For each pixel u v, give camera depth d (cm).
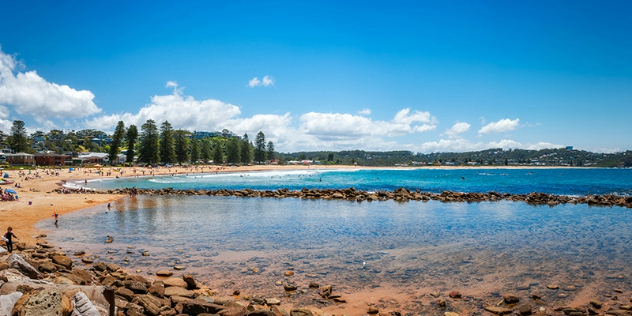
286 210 4025
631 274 1700
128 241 2384
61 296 675
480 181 10288
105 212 3753
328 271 1756
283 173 15825
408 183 9338
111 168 13488
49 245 2158
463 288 1525
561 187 7906
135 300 1180
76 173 11450
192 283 1484
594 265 1850
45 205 4038
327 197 5422
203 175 13312
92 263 1841
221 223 3117
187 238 2492
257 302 1338
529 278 1650
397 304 1353
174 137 17875
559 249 2184
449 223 3130
